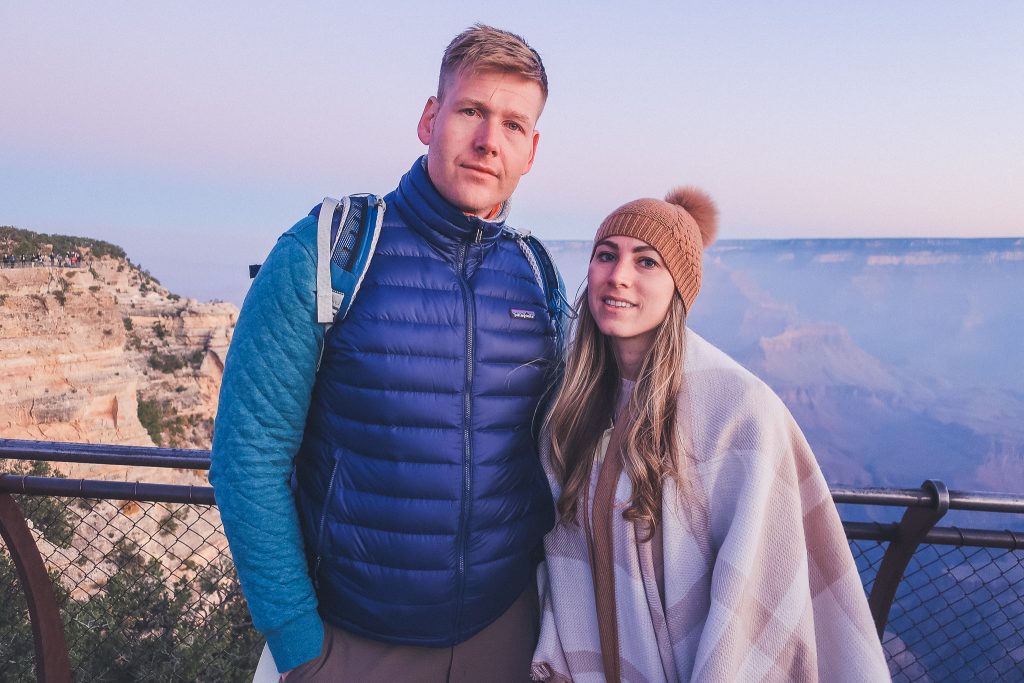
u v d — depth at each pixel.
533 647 1.51
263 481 1.19
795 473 1.33
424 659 1.36
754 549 1.26
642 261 1.35
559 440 1.44
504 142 1.29
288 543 1.21
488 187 1.30
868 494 1.63
